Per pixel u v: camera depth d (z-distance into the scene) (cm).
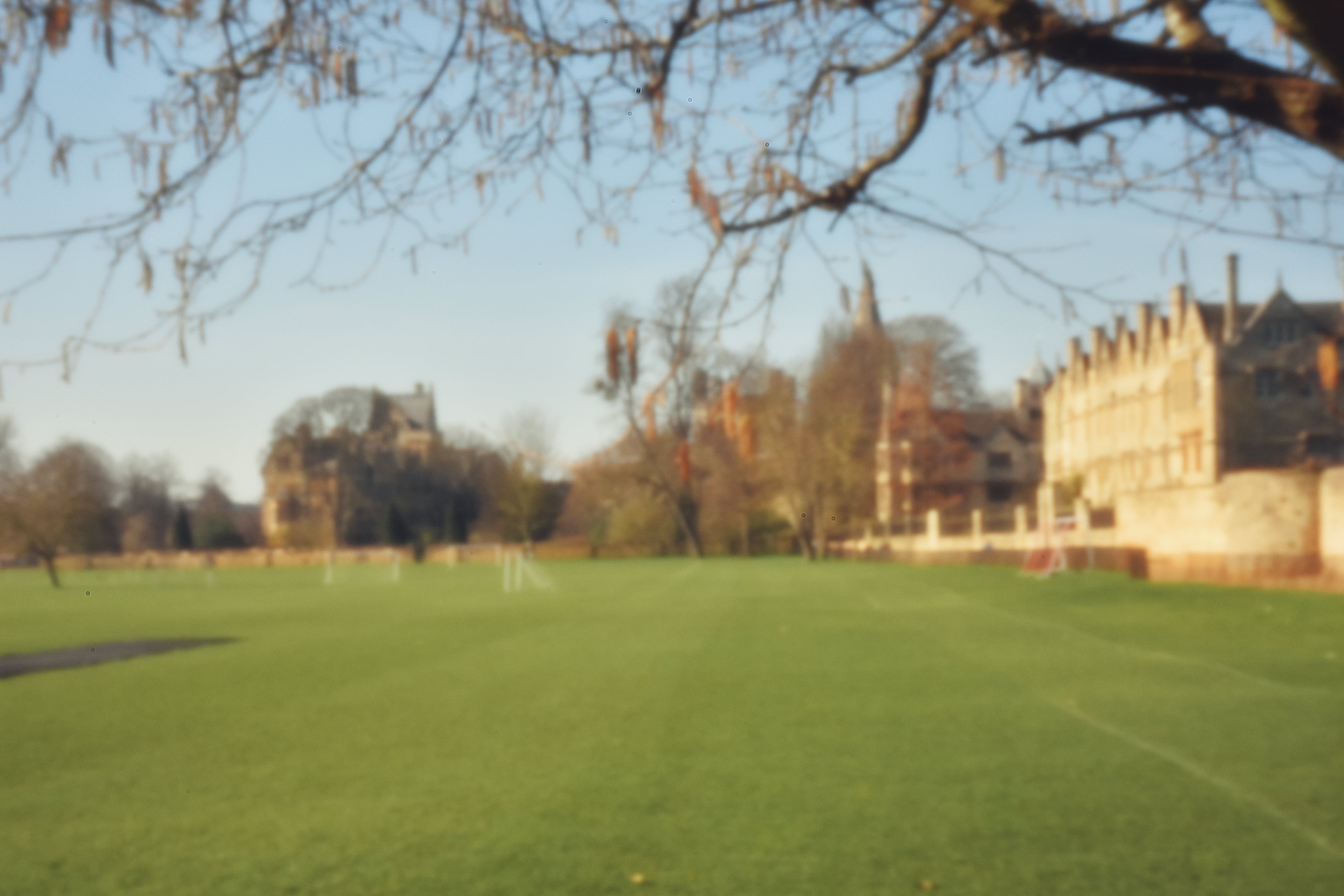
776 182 460
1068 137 450
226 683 1534
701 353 406
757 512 8056
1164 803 759
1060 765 884
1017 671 1479
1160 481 6053
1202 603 2478
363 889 608
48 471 5600
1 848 706
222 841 714
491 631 2269
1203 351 5366
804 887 596
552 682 1431
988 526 5375
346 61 420
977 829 701
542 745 1002
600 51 467
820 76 507
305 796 830
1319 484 2759
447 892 599
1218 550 2994
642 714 1160
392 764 940
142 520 10681
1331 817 718
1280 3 286
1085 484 7344
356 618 2773
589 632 2172
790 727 1070
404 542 8462
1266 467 5241
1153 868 620
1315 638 1809
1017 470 8825
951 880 604
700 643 1917
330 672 1625
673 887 600
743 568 5684
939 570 5056
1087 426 7456
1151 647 1752
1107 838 678
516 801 795
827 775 856
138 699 1389
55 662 1881
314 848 689
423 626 2458
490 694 1341
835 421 5769
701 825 720
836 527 7294
